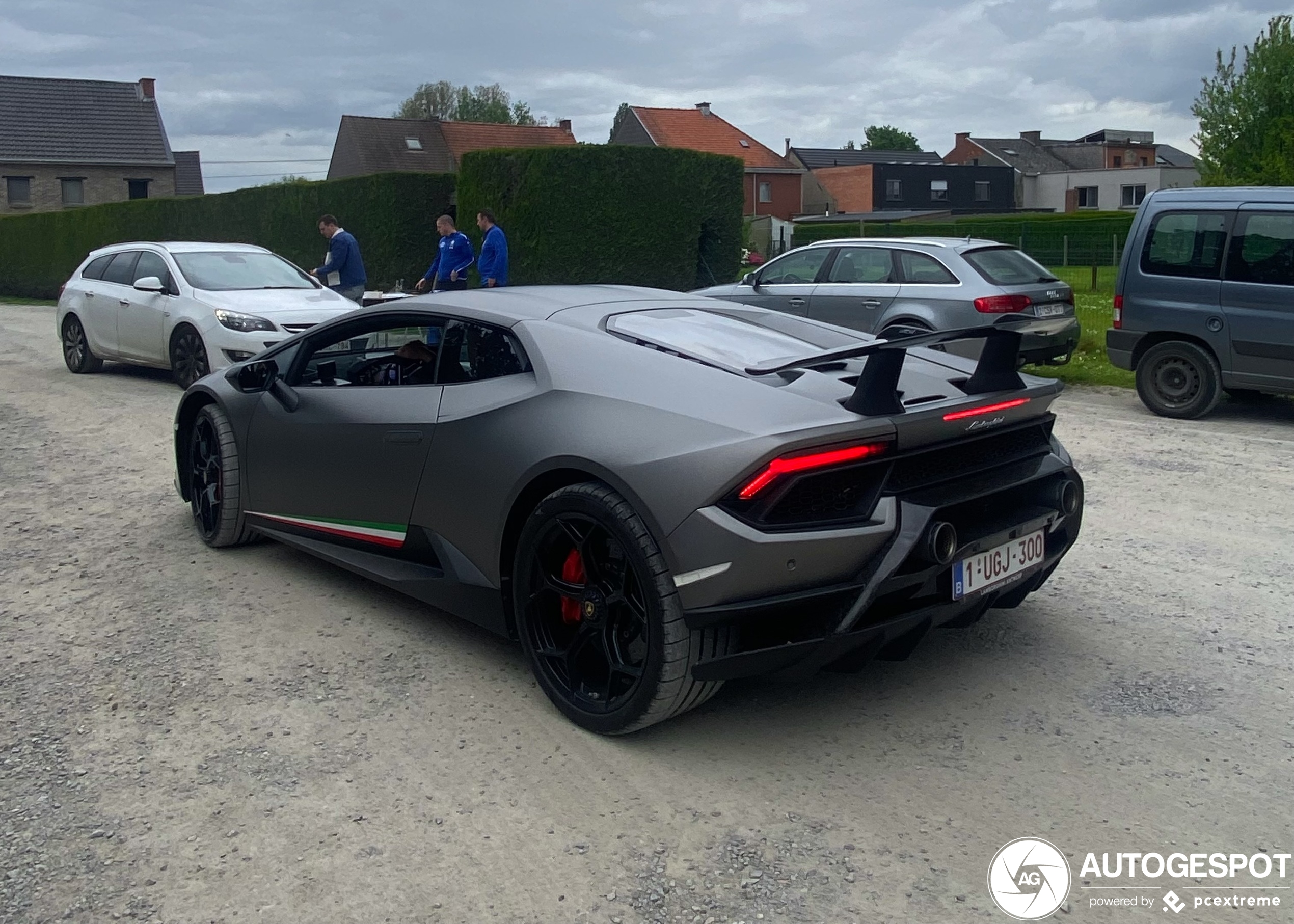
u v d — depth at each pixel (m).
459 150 61.38
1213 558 5.30
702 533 3.06
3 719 3.62
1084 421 9.28
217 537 5.35
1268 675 3.92
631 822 2.98
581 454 3.37
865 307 10.65
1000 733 3.49
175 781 3.20
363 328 4.53
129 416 9.51
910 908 2.60
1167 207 9.38
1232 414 9.70
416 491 4.07
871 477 3.21
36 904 2.62
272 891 2.68
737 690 3.84
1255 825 2.95
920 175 71.75
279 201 24.09
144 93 57.00
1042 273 10.64
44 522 6.03
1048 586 4.91
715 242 20.77
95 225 29.42
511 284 19.50
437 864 2.79
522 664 4.06
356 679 3.91
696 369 3.49
